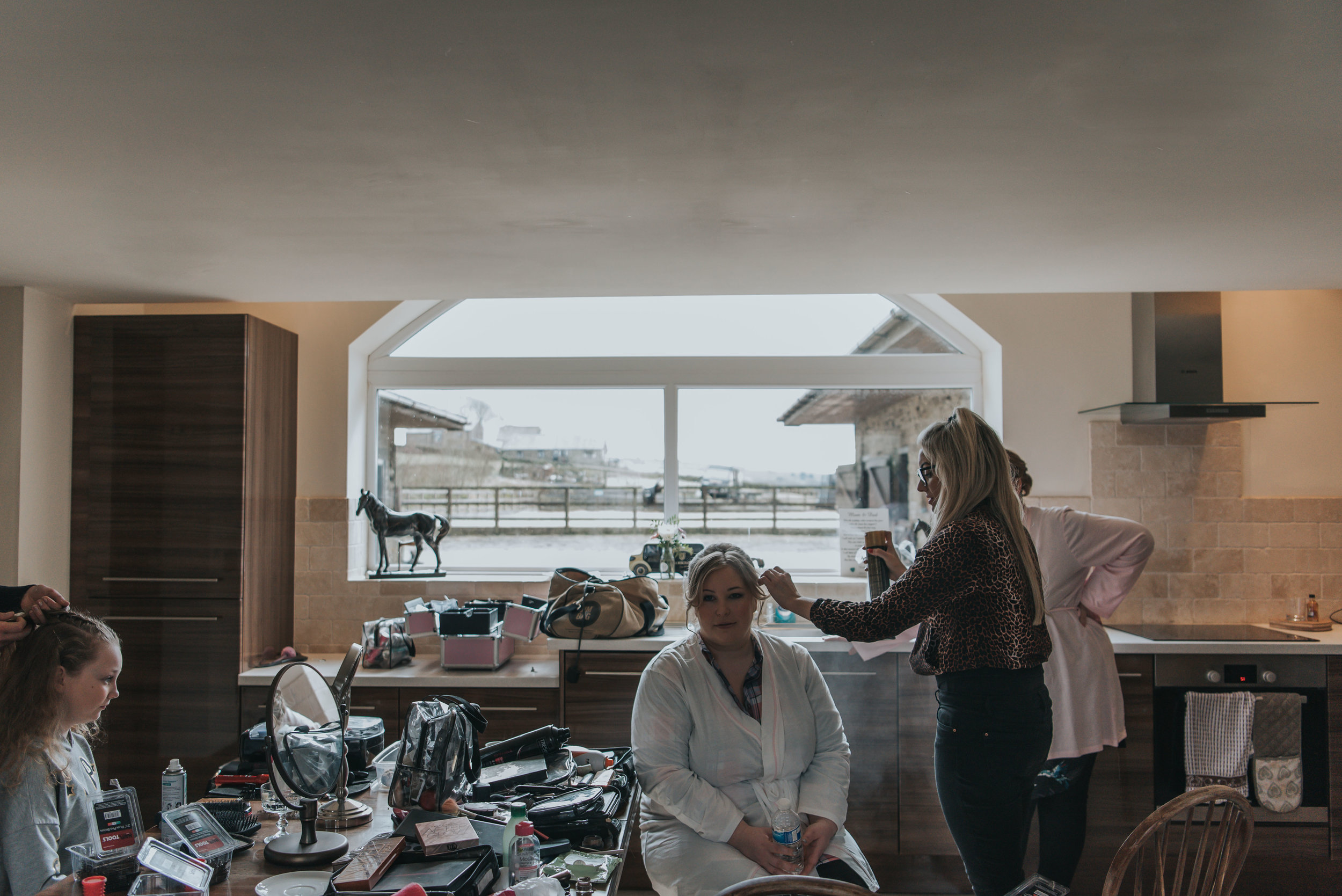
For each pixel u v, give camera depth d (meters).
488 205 2.28
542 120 1.74
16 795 1.68
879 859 3.41
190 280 3.14
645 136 1.82
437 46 1.45
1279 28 1.39
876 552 2.62
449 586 4.01
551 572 4.29
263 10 1.33
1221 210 2.31
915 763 3.39
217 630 3.47
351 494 4.07
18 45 1.44
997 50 1.46
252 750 2.09
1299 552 3.89
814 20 1.37
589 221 2.42
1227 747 3.25
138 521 3.50
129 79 1.56
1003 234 2.53
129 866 1.53
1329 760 3.30
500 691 3.46
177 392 3.51
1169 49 1.46
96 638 1.81
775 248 2.68
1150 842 3.30
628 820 1.86
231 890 1.51
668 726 2.15
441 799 1.76
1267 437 3.94
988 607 2.13
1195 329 3.84
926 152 1.91
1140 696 3.33
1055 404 3.98
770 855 1.97
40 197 2.22
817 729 2.26
